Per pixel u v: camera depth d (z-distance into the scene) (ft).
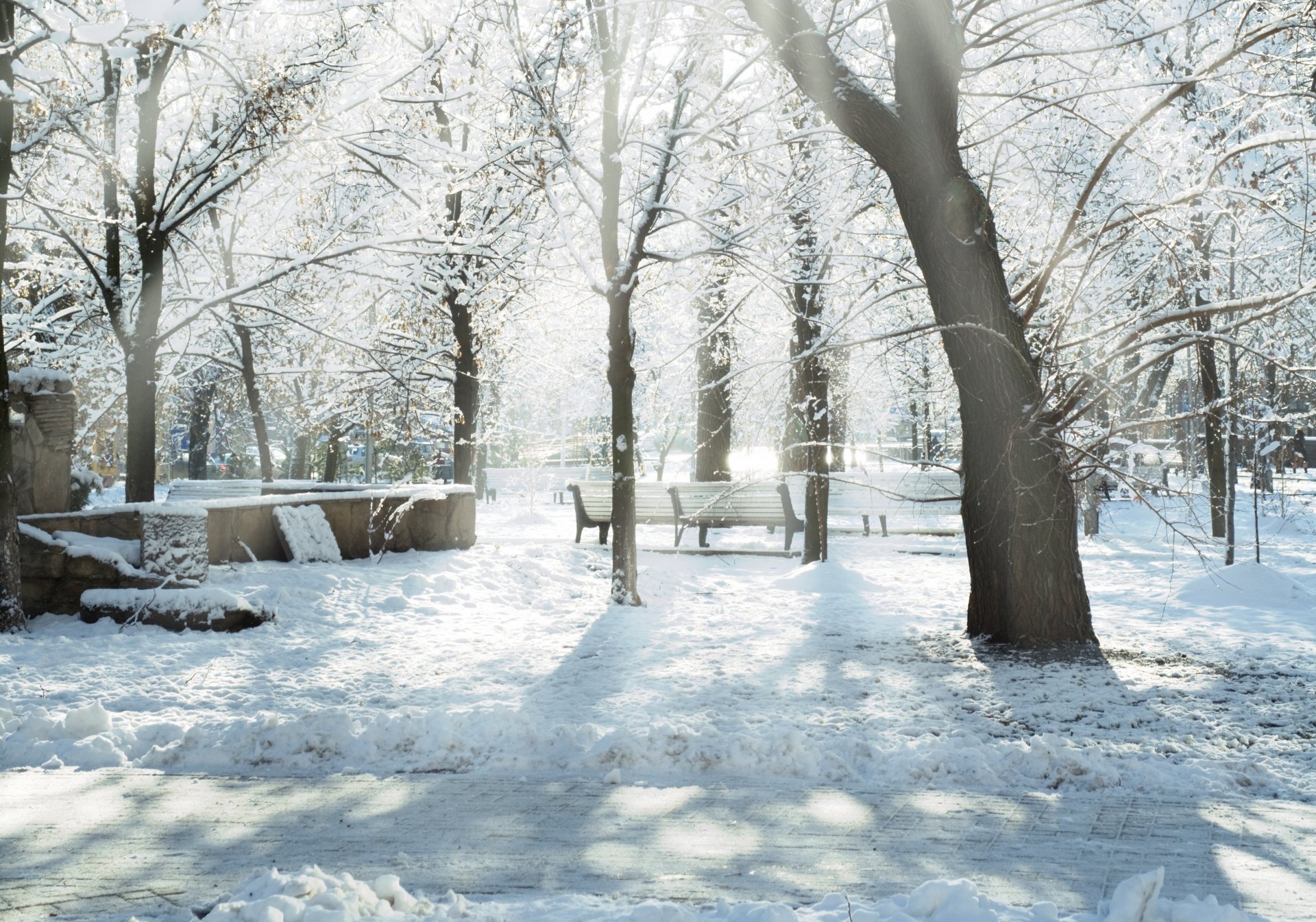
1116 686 25.77
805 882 14.24
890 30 43.21
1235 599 39.11
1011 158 40.63
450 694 25.85
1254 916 12.64
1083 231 37.24
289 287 69.21
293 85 47.06
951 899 12.66
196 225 69.10
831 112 32.07
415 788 18.92
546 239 56.39
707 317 56.75
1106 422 38.55
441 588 41.93
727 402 73.31
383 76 59.47
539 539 62.59
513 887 14.26
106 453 97.55
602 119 45.96
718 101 45.70
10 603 33.35
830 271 47.62
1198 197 31.71
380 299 69.05
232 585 38.22
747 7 32.45
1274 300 29.14
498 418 93.81
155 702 25.09
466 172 54.90
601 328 60.29
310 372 78.69
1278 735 21.61
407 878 14.64
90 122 52.85
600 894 13.94
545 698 25.29
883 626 34.71
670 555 55.88
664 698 24.97
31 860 15.51
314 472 131.44
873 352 53.88
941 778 18.99
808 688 25.79
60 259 61.57
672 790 18.56
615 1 40.04
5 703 24.62
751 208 44.04
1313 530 67.51
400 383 69.67
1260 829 16.22
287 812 17.66
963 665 28.32
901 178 32.12
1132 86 31.76
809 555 50.24
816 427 49.06
